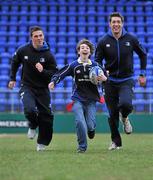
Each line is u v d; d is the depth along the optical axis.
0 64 58.78
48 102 23.12
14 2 68.44
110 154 21.20
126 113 23.14
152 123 46.19
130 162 18.05
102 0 69.94
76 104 22.08
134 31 65.88
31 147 26.80
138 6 69.25
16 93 46.50
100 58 23.81
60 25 65.81
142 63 24.12
